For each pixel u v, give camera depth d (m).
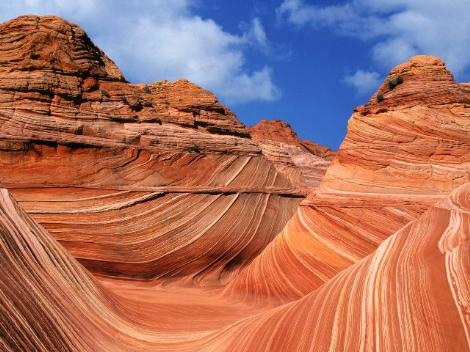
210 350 9.98
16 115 25.83
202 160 29.73
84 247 24.02
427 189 19.36
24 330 8.22
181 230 26.81
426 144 20.25
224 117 34.62
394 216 18.84
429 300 6.94
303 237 19.75
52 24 29.23
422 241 8.70
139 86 34.50
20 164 24.97
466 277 6.81
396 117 21.14
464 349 5.99
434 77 21.72
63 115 27.00
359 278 8.59
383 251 9.05
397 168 20.14
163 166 28.19
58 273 10.55
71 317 9.76
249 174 31.42
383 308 7.35
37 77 27.20
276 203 31.67
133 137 28.31
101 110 28.44
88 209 24.78
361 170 20.73
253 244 29.36
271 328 9.19
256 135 70.00
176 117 32.00
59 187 24.91
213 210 28.36
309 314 8.72
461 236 8.21
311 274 18.58
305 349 7.89
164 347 10.82
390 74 22.69
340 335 7.54
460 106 20.73
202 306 16.52
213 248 27.59
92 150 26.59
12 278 8.97
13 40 28.31
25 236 10.34
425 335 6.52
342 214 19.48
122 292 17.95
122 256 24.78
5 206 10.59
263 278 19.80
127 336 10.84
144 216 25.97
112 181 26.16
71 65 28.73
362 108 22.03
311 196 21.06
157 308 14.52
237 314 15.05
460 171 19.34
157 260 25.44
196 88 34.97
